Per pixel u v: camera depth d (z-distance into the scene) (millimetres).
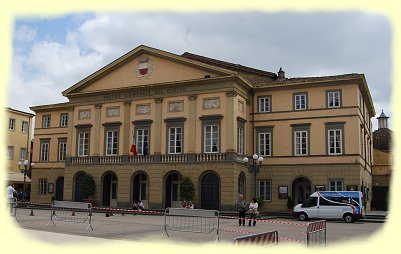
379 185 51094
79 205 22312
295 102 40344
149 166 40375
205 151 38344
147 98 41875
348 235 21250
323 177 38156
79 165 44438
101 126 43969
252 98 42219
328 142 38406
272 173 40250
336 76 38344
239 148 39125
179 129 39906
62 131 52438
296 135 39875
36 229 20000
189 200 37062
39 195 52562
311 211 32531
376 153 58219
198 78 39688
